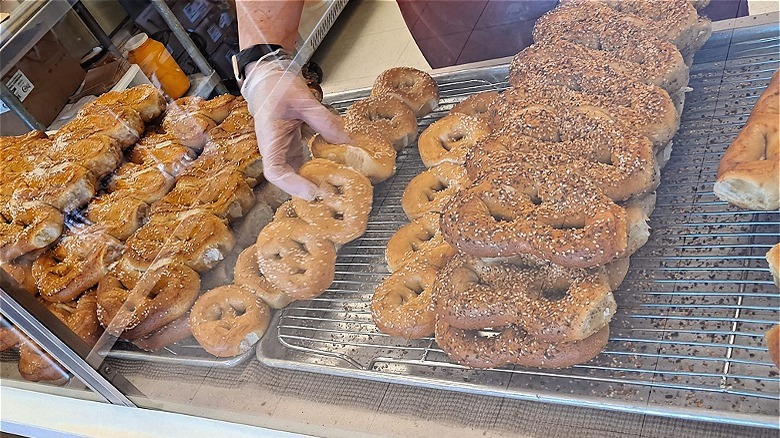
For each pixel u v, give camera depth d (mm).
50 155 1779
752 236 1127
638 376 1076
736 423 957
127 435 1349
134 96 1824
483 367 1207
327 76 1805
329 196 1530
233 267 1573
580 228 1182
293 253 1488
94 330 1502
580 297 1121
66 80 1800
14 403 1502
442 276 1301
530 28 1685
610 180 1202
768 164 1072
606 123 1313
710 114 1330
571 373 1135
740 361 1000
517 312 1181
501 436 1119
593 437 1063
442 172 1547
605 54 1502
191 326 1477
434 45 1741
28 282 1646
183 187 1671
